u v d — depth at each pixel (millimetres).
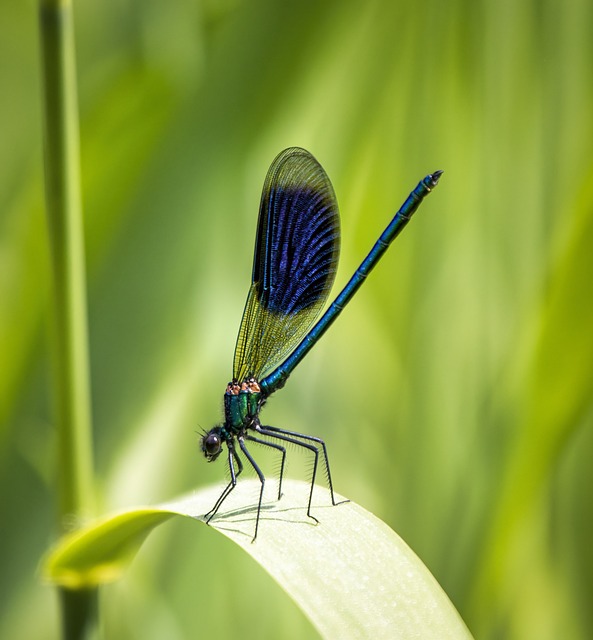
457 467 421
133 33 414
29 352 412
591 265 402
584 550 426
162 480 422
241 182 417
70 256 390
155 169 409
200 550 431
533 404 407
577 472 428
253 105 410
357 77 432
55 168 390
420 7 432
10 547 413
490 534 413
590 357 404
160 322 413
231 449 408
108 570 391
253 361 412
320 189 411
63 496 392
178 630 428
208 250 418
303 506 391
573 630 422
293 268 412
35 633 415
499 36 432
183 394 422
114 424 411
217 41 409
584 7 429
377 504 429
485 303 432
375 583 372
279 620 430
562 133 429
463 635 369
